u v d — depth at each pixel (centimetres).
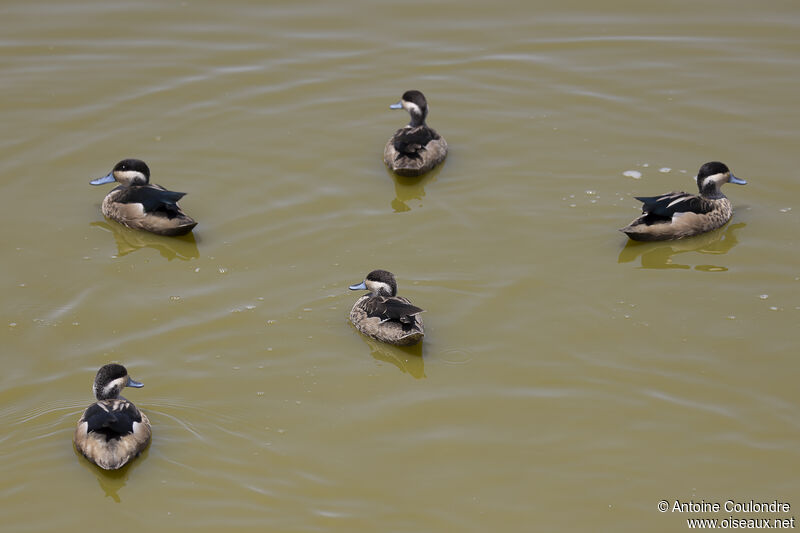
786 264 1762
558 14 2573
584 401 1465
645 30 2503
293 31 2500
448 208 1938
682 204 1828
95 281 1741
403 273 1745
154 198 1859
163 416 1436
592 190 1981
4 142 2109
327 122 2211
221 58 2398
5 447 1380
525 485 1321
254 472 1341
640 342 1581
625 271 1756
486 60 2406
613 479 1328
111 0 2597
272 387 1499
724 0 2597
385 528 1253
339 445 1391
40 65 2352
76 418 1431
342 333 1619
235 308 1666
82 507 1284
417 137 2047
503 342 1587
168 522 1260
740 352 1553
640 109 2230
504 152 2108
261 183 2012
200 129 2177
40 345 1583
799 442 1380
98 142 2125
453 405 1464
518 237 1847
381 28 2519
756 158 2053
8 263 1786
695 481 1324
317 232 1867
